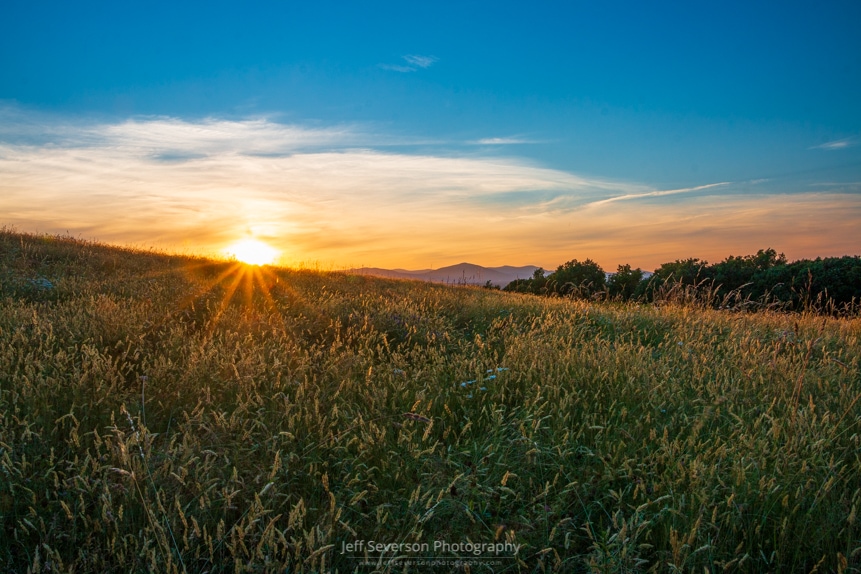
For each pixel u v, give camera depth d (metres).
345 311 9.08
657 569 2.89
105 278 11.81
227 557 2.92
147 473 3.21
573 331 7.75
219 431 3.90
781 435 4.11
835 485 3.41
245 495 3.32
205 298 9.60
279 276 14.55
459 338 8.16
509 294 15.66
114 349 5.95
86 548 2.91
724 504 3.24
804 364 5.35
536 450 3.60
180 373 5.05
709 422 4.44
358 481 3.50
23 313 6.88
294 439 3.96
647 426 4.30
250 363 5.14
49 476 3.30
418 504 3.32
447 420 4.65
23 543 2.92
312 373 5.39
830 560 2.97
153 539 2.93
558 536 3.16
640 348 6.53
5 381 4.58
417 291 14.50
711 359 6.27
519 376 5.46
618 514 3.17
